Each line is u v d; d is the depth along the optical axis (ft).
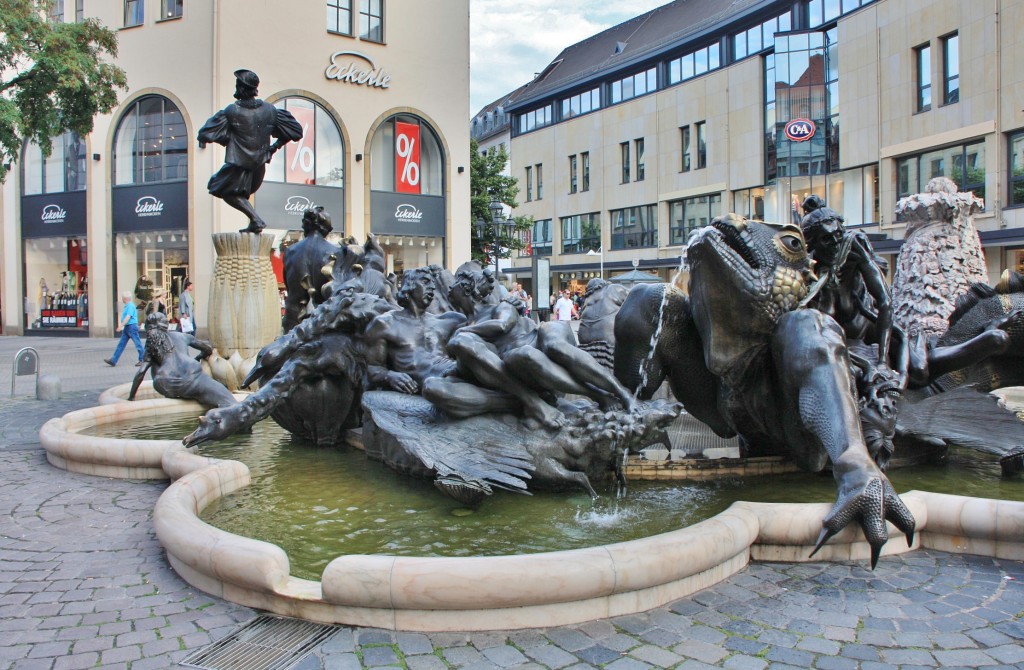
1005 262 91.35
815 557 13.21
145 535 15.48
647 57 150.92
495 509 15.44
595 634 10.67
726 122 137.18
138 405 28.55
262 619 11.34
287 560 11.92
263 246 38.73
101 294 97.19
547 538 13.78
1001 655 9.98
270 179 93.91
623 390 16.65
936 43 97.66
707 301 15.60
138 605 11.91
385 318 20.36
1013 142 89.10
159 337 29.99
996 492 16.11
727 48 135.95
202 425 19.07
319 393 21.38
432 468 15.52
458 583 10.63
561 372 16.42
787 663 9.84
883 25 105.60
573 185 175.83
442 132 107.65
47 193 100.78
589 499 15.98
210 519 15.25
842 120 113.70
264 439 23.15
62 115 64.18
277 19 93.09
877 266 17.43
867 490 12.22
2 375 52.49
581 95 171.32
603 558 11.02
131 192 94.43
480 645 10.39
